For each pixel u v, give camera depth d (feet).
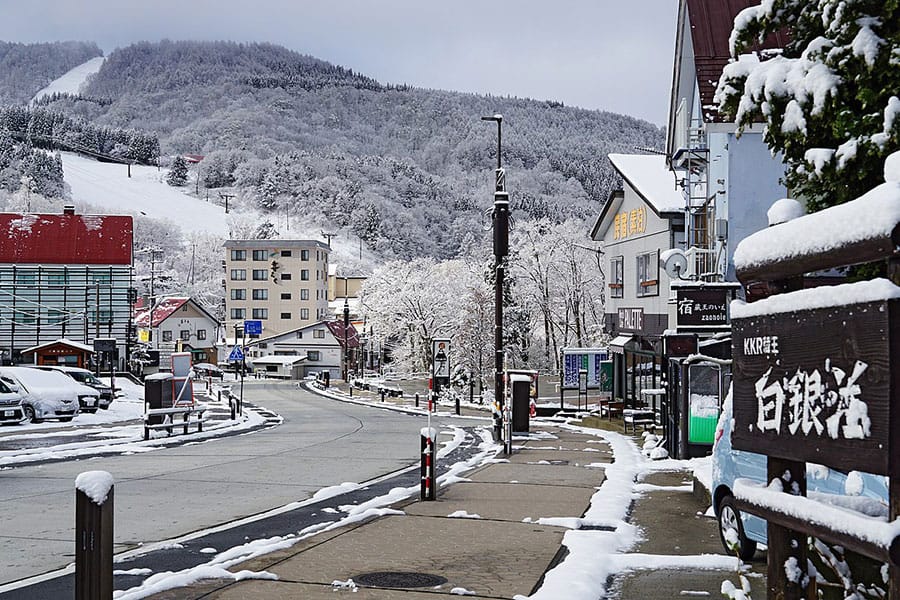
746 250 16.29
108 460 67.72
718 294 75.25
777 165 75.92
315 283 446.19
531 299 245.65
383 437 92.53
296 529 37.78
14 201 598.34
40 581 28.32
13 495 48.37
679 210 110.22
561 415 126.21
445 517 39.34
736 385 16.80
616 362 134.31
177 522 39.81
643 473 57.31
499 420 85.51
